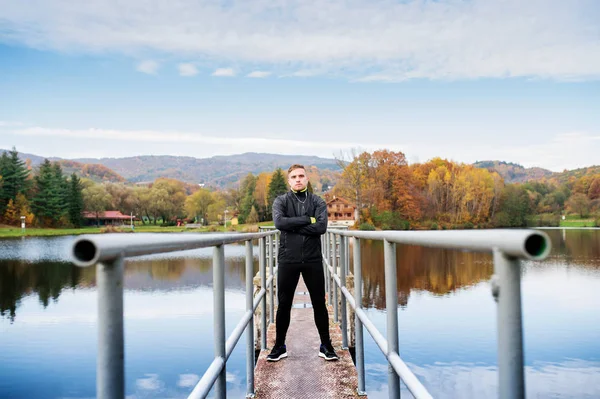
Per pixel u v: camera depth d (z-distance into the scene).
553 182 95.06
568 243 50.03
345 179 73.12
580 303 16.91
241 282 22.56
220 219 122.12
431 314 13.91
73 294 21.38
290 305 4.30
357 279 3.32
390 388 2.07
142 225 131.62
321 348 4.33
